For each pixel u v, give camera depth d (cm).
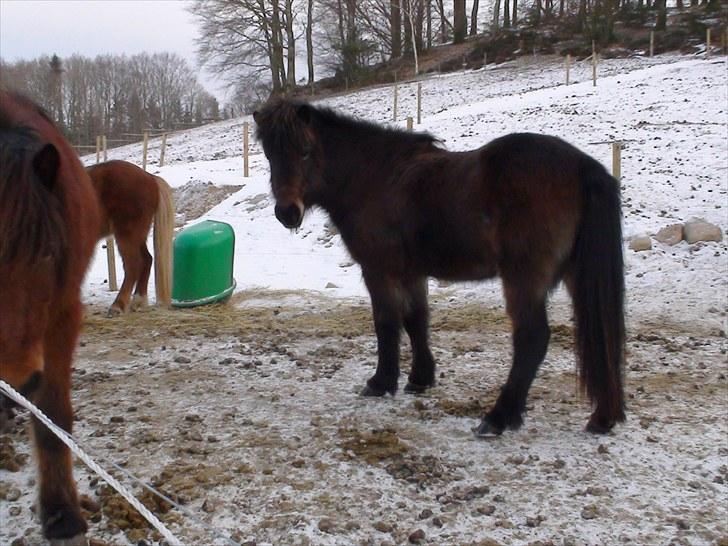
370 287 551
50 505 345
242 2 4578
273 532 372
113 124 6519
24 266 277
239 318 848
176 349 705
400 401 559
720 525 387
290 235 1316
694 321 802
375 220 533
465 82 3506
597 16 3894
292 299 952
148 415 525
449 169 503
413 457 459
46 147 280
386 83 4138
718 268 968
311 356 680
